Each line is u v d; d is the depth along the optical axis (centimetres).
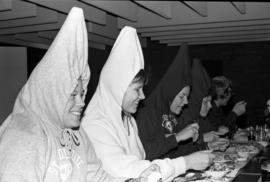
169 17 373
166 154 275
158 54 705
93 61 661
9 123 148
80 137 173
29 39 491
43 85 152
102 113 203
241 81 682
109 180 178
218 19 385
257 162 273
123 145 205
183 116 338
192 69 371
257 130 433
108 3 322
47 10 376
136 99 209
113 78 203
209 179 207
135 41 207
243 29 448
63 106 154
